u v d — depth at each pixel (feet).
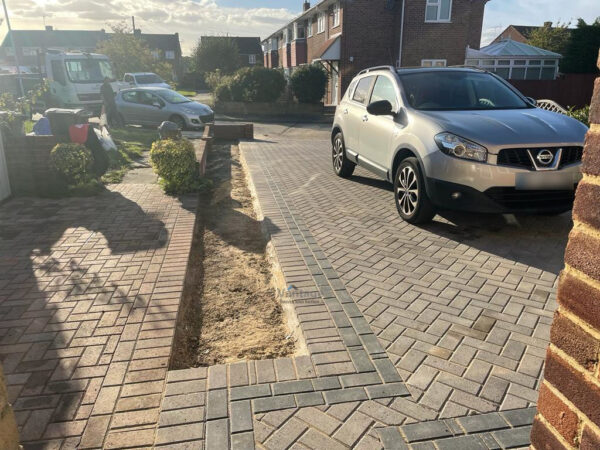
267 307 13.33
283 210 21.38
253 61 240.94
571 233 4.09
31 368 9.85
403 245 16.96
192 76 165.27
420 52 79.82
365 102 25.05
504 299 12.89
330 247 16.76
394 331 11.25
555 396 4.38
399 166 19.84
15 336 11.00
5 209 21.03
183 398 8.89
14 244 16.83
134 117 56.44
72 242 16.99
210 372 9.68
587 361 3.98
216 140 50.44
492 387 9.23
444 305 12.53
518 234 18.03
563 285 4.21
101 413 8.60
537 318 11.89
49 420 8.43
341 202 22.82
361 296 13.03
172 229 18.44
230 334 11.98
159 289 13.30
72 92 59.16
